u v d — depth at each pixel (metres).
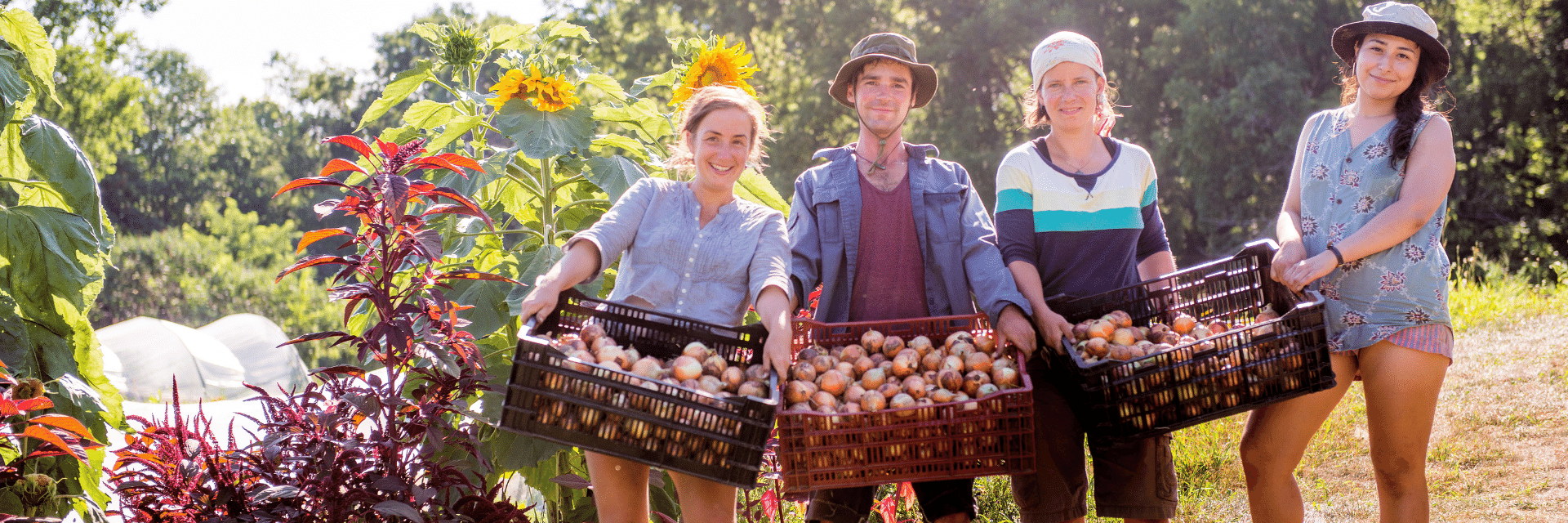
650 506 3.74
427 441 2.82
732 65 4.02
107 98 29.48
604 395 2.44
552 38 4.08
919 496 3.24
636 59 26.23
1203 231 20.00
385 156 2.90
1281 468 3.24
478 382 2.93
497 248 3.97
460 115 3.98
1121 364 2.72
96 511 3.27
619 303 2.79
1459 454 4.58
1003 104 23.30
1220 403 2.78
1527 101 16.84
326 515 2.69
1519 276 10.75
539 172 4.17
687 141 3.15
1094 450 3.06
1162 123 21.23
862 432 2.68
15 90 3.56
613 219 2.86
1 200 9.70
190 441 2.81
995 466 2.76
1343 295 3.17
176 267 31.20
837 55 22.48
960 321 3.19
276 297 30.92
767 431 2.43
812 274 3.18
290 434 2.73
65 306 3.57
